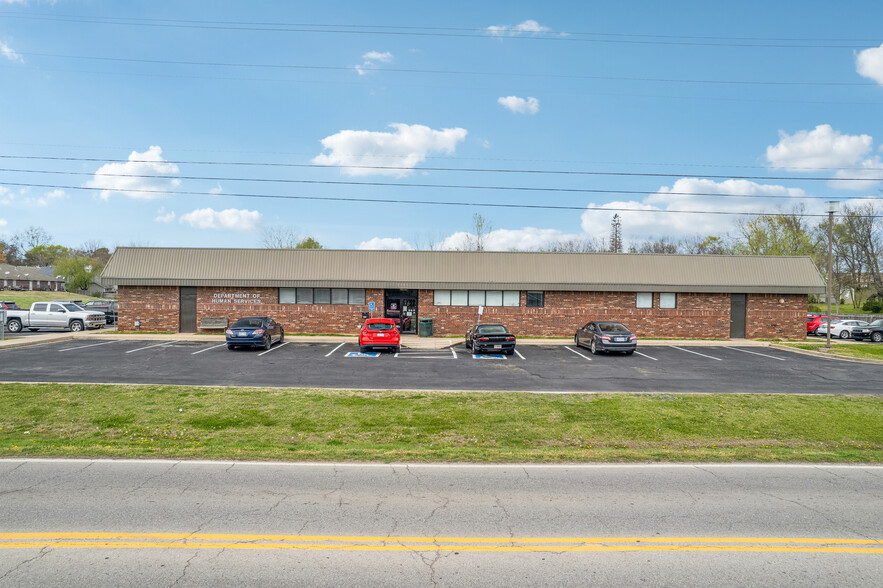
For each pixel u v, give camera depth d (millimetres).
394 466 8055
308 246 62438
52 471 7551
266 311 29047
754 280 29281
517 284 28688
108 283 28547
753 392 14516
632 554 5145
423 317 29109
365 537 5457
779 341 28312
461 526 5773
